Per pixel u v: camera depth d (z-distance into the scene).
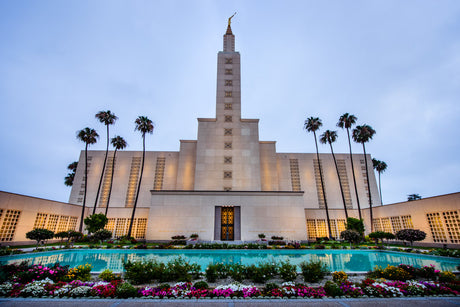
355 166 52.59
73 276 9.97
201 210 33.50
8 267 9.67
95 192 48.16
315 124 41.28
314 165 52.25
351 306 6.58
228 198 34.19
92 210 38.69
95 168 50.00
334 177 51.50
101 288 8.09
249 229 32.84
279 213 33.66
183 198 34.00
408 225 30.62
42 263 16.44
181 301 6.96
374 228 37.31
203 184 40.25
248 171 41.19
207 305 6.63
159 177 49.31
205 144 42.59
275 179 45.88
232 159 41.84
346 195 50.50
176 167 49.72
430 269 11.22
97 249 23.16
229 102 45.56
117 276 10.52
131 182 49.00
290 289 7.96
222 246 23.73
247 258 19.19
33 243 27.91
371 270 13.72
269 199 34.28
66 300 7.04
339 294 7.73
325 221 39.47
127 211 38.28
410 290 8.02
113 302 6.88
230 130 43.62
